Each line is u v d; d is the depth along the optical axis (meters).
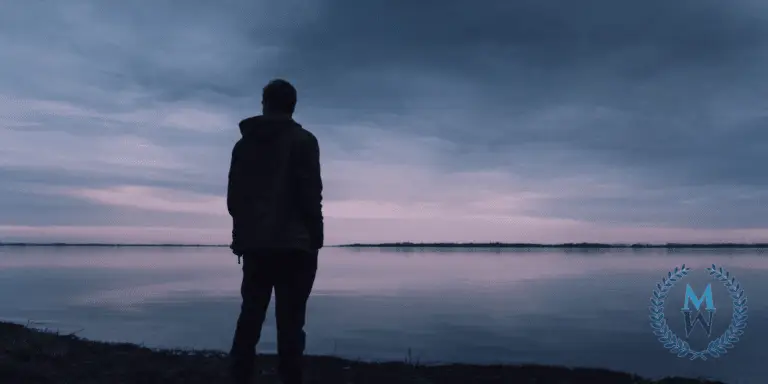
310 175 2.17
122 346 4.52
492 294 19.12
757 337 8.72
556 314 12.44
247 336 2.23
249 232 2.14
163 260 68.31
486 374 3.85
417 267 49.69
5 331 4.34
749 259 72.69
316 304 15.07
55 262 57.41
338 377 3.65
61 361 3.52
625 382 3.77
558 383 3.65
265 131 2.20
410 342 8.00
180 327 9.35
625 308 13.95
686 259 74.44
